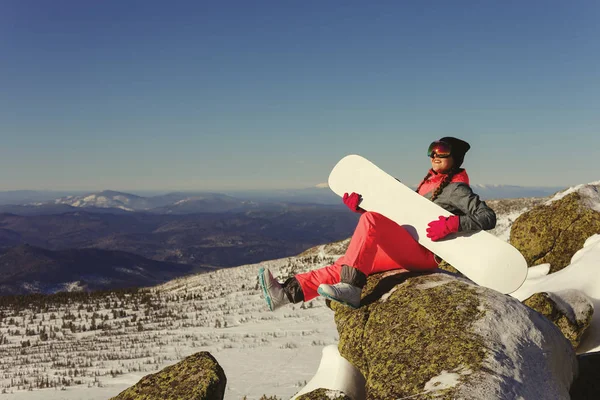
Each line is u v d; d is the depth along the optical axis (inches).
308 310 1105.4
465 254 127.7
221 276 1856.5
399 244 134.4
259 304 1258.0
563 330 191.5
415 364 100.3
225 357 763.4
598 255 237.5
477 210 128.1
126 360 837.8
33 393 682.8
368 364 116.1
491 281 123.2
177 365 127.0
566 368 113.6
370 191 147.0
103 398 636.1
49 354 955.3
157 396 116.6
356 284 129.2
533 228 310.7
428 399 85.5
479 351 96.7
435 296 121.3
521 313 112.5
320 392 111.0
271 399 491.2
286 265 1592.0
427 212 135.3
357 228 134.0
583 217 293.3
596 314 197.6
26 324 1293.1
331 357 132.5
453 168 141.4
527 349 102.3
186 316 1208.2
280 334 900.6
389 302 129.3
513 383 89.0
